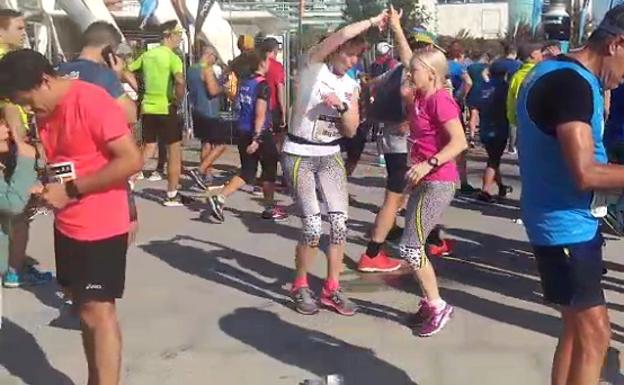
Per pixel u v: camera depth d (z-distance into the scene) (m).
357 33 5.05
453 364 4.57
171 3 15.38
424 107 4.85
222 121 9.98
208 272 6.47
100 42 4.98
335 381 4.31
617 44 3.06
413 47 5.98
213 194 8.34
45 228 7.96
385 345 4.87
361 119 6.49
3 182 4.79
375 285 6.06
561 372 3.46
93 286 3.56
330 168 5.27
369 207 9.11
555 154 3.14
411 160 5.01
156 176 10.89
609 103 5.60
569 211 3.18
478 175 11.47
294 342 4.93
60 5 12.62
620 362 4.54
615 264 6.56
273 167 8.39
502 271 6.48
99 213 3.52
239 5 18.05
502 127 9.18
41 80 3.36
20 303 5.65
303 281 5.49
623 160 5.64
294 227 8.08
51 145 3.50
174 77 9.09
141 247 7.26
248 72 8.30
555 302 3.30
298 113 5.18
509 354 4.71
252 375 4.45
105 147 3.44
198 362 4.64
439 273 6.41
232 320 5.33
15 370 4.53
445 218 8.51
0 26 5.52
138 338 5.00
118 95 4.79
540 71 3.16
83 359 4.67
